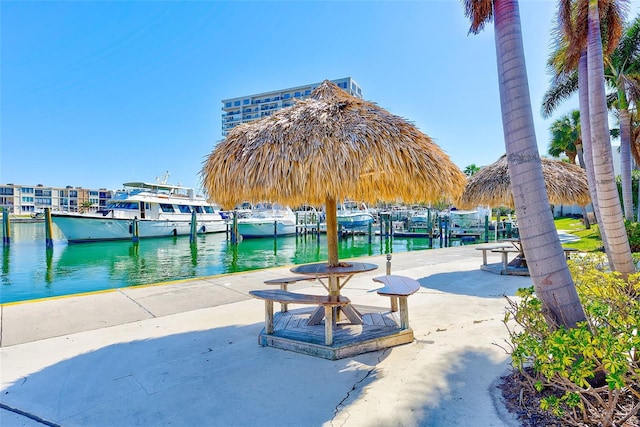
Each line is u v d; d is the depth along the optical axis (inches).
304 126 119.4
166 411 88.5
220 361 119.6
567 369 71.8
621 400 76.3
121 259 613.6
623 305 81.6
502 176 261.0
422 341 132.4
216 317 176.4
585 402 68.9
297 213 1112.8
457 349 122.8
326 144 111.5
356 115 123.1
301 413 85.4
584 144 233.3
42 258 615.8
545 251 81.8
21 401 95.5
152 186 967.6
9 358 126.2
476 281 252.7
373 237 1085.1
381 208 1451.8
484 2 120.3
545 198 83.4
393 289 133.9
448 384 96.8
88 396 97.5
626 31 439.2
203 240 941.8
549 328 80.0
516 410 80.7
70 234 756.6
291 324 148.4
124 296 223.5
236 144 129.1
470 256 405.4
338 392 95.3
